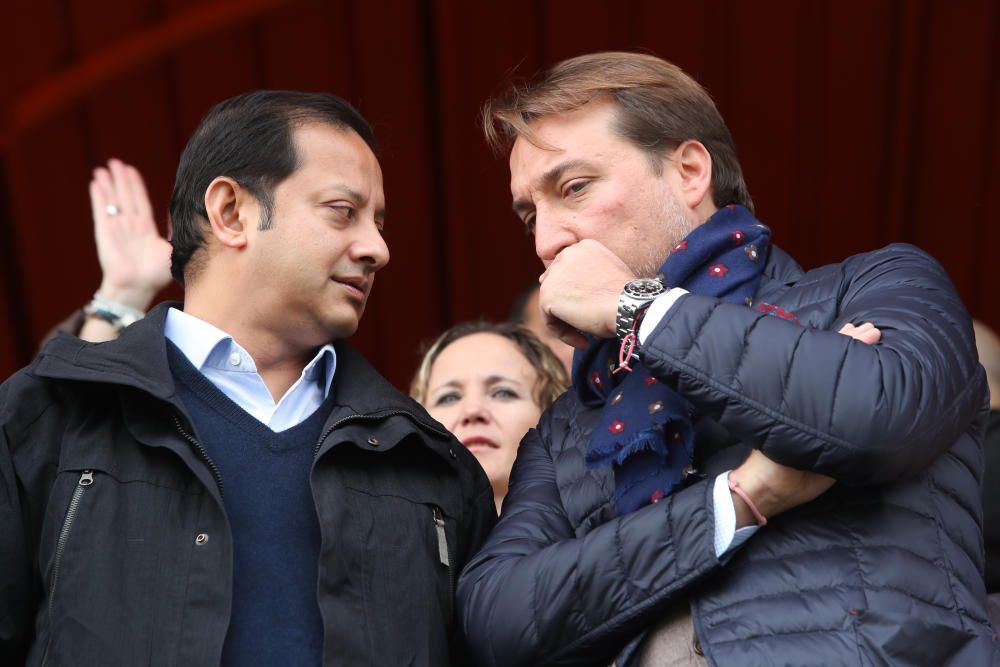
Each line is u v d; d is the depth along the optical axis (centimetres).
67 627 650
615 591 680
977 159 1983
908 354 654
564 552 697
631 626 682
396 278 2014
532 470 788
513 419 1073
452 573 739
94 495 673
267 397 728
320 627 677
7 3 1961
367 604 686
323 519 686
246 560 679
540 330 1340
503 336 1120
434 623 705
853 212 2003
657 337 666
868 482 650
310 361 756
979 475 716
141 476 682
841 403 636
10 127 1966
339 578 682
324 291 730
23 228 1970
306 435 718
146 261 1070
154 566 662
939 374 656
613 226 769
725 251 760
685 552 668
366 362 769
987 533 963
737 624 659
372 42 2009
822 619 651
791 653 645
